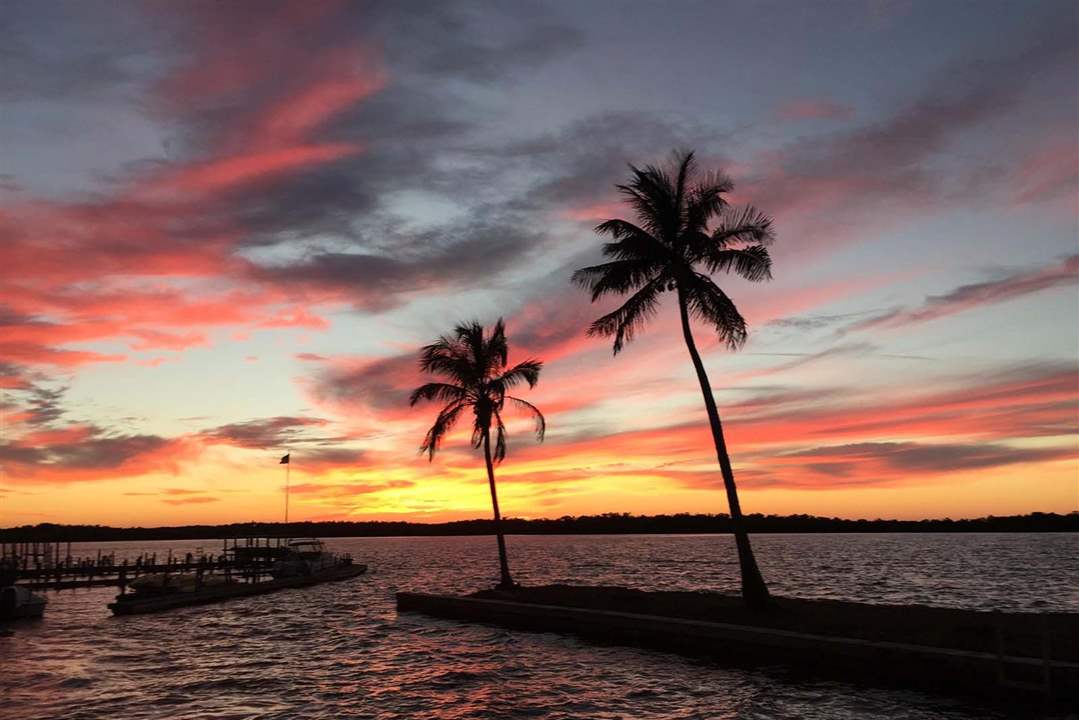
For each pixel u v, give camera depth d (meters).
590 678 22.67
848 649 20.75
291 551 73.75
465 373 40.75
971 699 18.36
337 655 27.81
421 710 19.30
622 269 28.88
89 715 18.91
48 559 72.62
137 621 39.97
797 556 123.44
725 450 27.84
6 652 29.31
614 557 134.38
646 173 28.84
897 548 168.75
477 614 35.00
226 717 18.70
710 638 24.23
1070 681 16.83
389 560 135.25
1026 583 58.88
